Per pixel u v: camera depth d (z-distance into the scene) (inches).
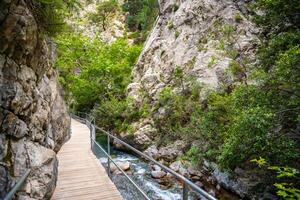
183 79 653.3
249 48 557.6
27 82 150.9
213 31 666.2
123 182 317.7
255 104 310.8
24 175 108.6
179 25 799.1
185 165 474.3
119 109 786.8
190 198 334.0
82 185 209.2
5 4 118.3
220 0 695.1
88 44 990.4
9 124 123.2
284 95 310.0
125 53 1113.4
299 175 286.2
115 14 1699.1
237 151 314.3
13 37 126.0
